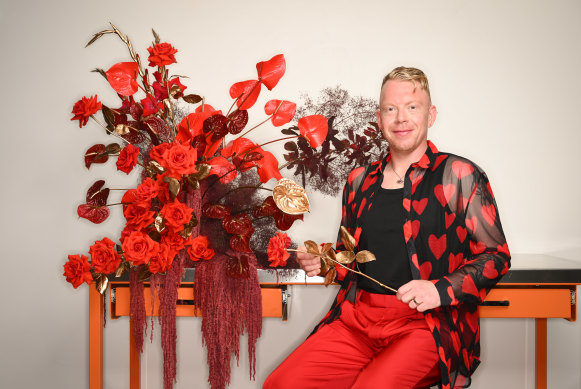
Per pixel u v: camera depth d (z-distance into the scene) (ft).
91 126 6.36
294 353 3.95
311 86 6.26
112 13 6.33
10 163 6.39
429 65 6.24
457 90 6.24
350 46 6.26
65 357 6.48
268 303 4.91
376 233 4.07
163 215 3.59
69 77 6.36
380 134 5.91
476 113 6.23
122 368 6.48
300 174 6.02
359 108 6.12
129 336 6.44
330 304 6.43
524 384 6.38
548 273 4.70
